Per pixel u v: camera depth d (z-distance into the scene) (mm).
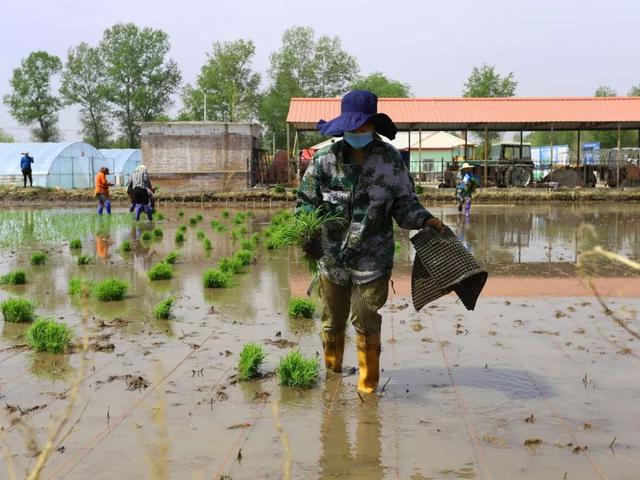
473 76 75875
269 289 9438
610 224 21156
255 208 31609
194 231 19047
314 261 5293
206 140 38688
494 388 5117
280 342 6465
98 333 6863
